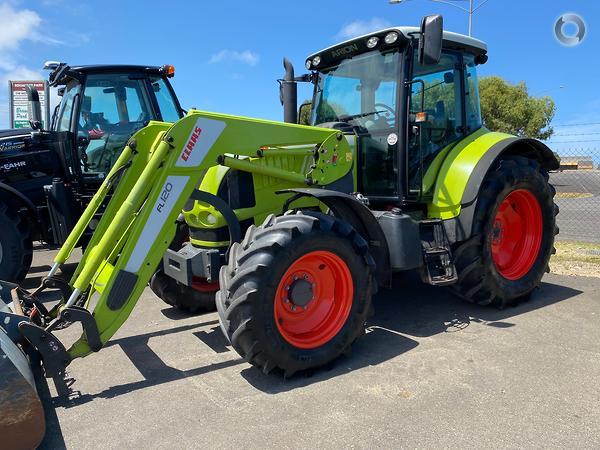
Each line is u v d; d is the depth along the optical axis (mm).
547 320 4109
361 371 3213
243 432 2533
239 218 3562
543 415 2646
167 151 3082
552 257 6500
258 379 3137
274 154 3533
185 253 3676
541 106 28062
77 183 6137
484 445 2391
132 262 2992
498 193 4152
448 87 4453
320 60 4711
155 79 6559
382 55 4230
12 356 2297
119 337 3910
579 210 13070
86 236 5551
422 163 4188
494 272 4211
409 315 4312
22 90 11039
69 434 2545
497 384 2992
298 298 3137
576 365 3238
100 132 6215
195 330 4047
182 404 2830
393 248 3672
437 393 2898
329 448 2389
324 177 3793
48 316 3262
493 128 28078
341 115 4594
